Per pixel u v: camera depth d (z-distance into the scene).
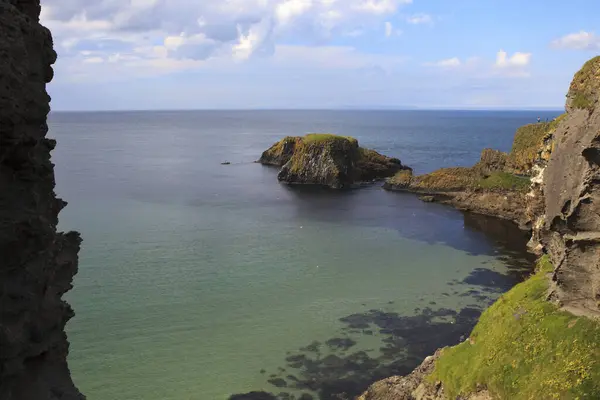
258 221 80.38
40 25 15.50
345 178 119.25
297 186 117.31
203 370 35.28
